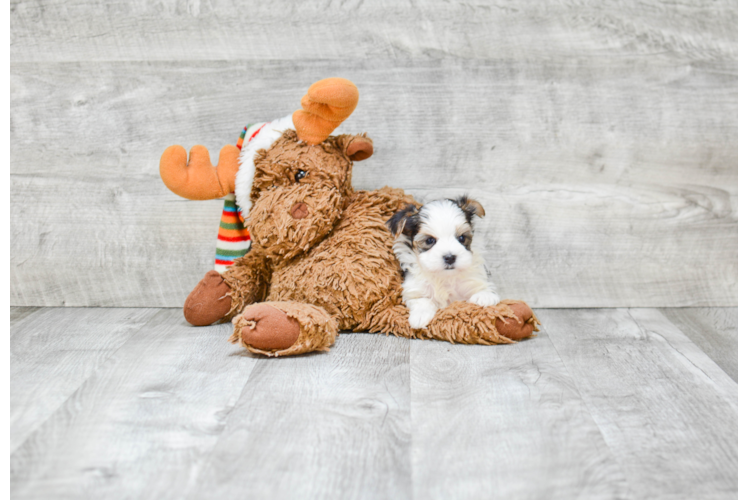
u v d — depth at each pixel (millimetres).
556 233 2420
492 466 1230
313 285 2025
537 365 1772
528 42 2295
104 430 1382
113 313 2395
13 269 2479
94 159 2402
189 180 2094
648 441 1331
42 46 2320
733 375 1716
